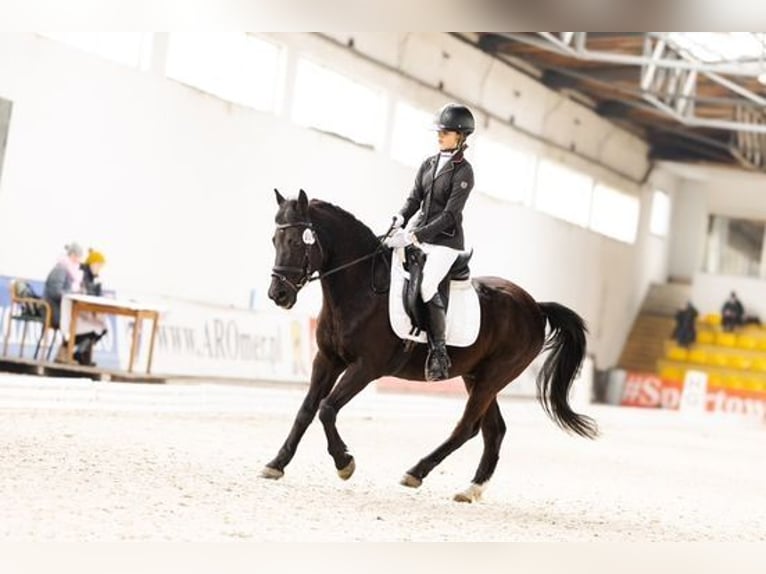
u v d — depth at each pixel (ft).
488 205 85.92
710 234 128.57
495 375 26.96
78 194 52.03
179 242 58.29
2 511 18.31
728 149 112.78
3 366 47.50
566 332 28.45
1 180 48.29
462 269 26.02
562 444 50.96
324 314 25.05
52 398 38.55
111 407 40.45
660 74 86.07
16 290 48.08
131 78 54.13
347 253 24.70
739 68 75.41
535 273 94.94
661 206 125.08
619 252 112.16
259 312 61.00
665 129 109.09
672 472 42.22
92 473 23.66
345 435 42.42
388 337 24.81
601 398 109.19
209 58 59.47
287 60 64.23
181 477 24.48
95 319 49.32
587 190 104.68
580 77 89.30
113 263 54.29
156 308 49.03
